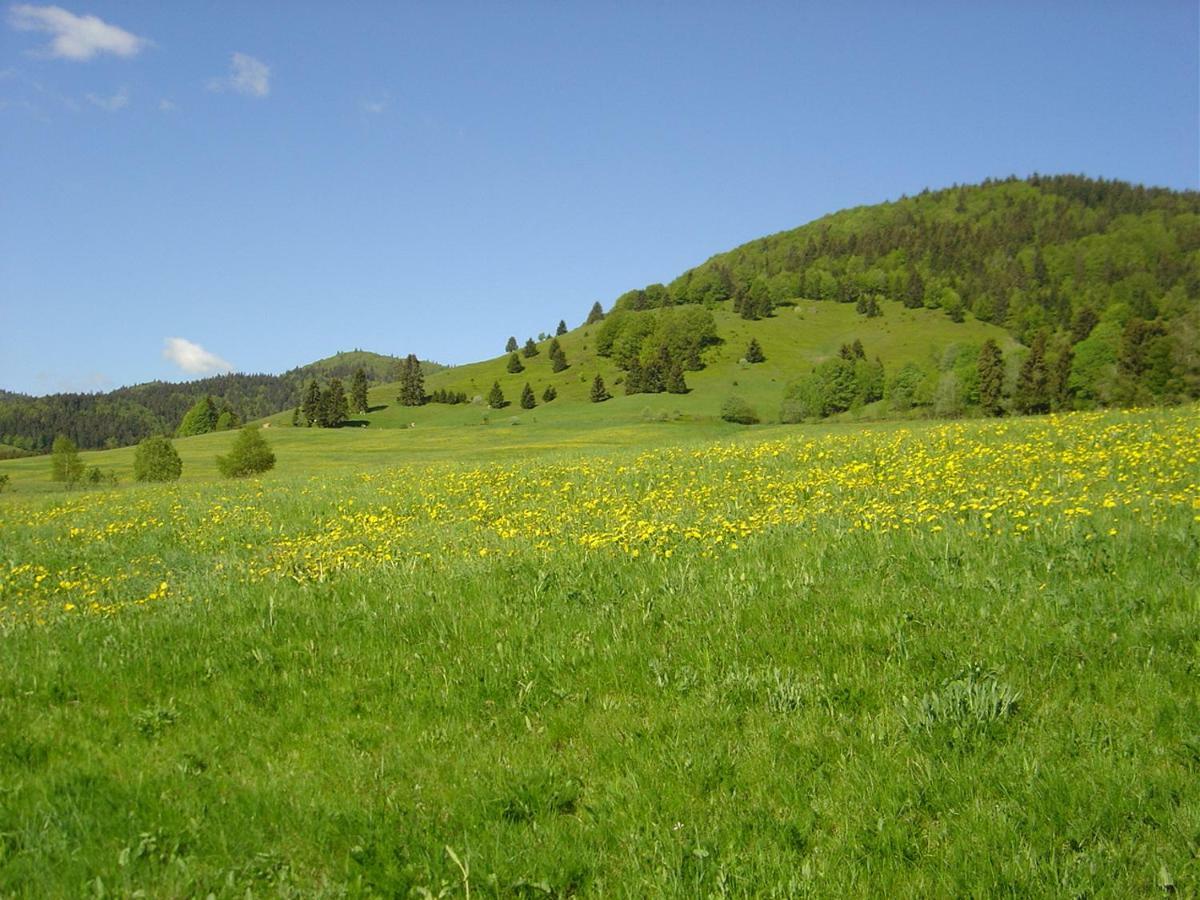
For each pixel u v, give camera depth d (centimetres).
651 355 16575
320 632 714
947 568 746
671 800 442
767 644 624
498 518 1481
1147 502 966
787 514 1151
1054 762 442
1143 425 1794
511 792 453
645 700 560
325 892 385
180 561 1277
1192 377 6594
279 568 1037
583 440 8306
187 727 557
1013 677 534
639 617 701
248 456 5819
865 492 1373
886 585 723
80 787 474
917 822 413
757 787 448
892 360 16788
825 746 482
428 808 451
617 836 418
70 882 395
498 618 722
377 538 1326
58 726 559
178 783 482
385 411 17038
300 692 603
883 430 2772
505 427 12269
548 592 793
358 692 600
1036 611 627
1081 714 487
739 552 893
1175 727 462
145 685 623
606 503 1567
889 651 593
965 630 614
